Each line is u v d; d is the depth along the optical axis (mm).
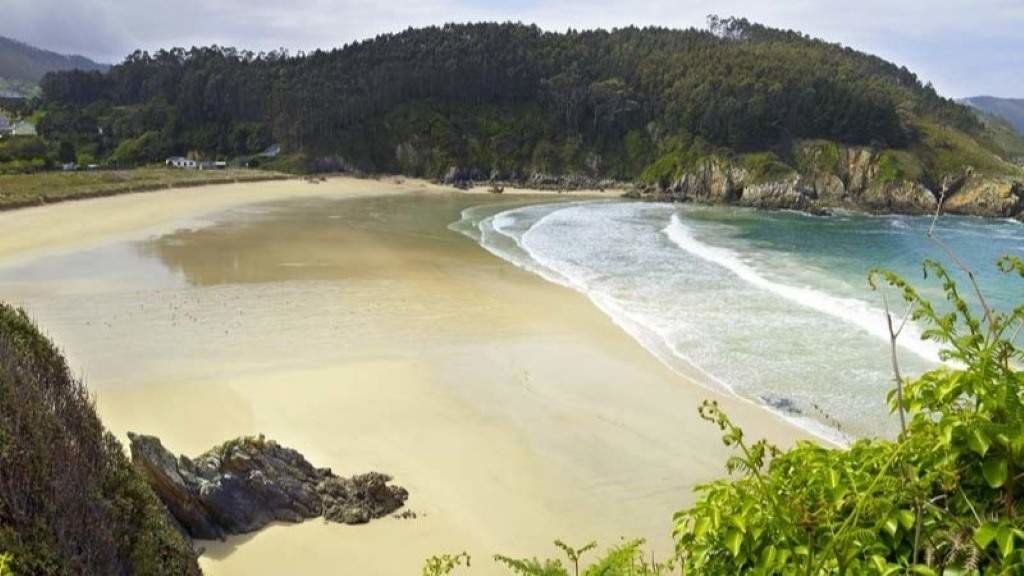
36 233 38281
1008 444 2816
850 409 15891
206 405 15602
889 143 86375
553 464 13492
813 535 3057
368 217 52062
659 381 17844
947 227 58062
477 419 15438
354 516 11062
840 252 39594
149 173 73125
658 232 46406
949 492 2973
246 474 11000
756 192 82625
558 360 19391
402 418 15320
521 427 15094
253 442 11414
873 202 78938
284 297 25688
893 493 2971
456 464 13328
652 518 11695
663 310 24547
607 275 30766
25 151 86500
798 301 25625
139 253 33594
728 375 18188
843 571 2840
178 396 16062
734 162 86250
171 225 43406
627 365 19016
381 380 17516
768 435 14656
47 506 5414
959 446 2914
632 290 27719
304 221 47906
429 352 19828
